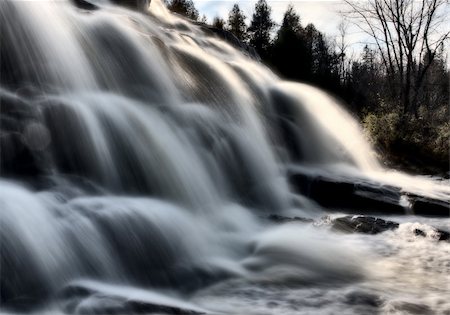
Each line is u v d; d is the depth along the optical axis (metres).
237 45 22.89
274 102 16.31
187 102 12.00
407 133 21.70
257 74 17.97
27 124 7.02
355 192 10.77
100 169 7.71
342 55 56.69
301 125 16.14
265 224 8.43
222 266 6.16
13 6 9.01
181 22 20.91
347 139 17.83
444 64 36.31
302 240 7.36
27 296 4.55
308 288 5.55
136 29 12.64
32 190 6.20
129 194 7.80
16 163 6.70
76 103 8.05
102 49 10.65
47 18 9.71
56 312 4.38
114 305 4.27
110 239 5.59
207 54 16.17
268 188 10.52
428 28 28.62
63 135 7.38
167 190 8.45
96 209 5.91
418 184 13.97
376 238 7.57
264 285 5.63
